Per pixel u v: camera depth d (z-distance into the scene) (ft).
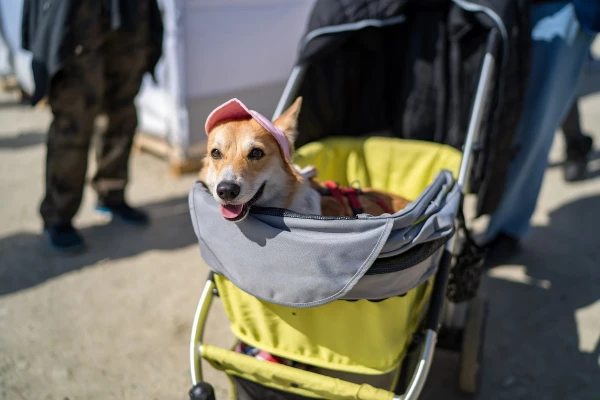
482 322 8.82
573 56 12.02
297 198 7.53
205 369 9.72
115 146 13.73
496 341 10.52
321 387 5.97
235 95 18.04
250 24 17.44
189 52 16.25
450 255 7.26
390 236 5.73
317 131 10.71
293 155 8.57
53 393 8.99
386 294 5.96
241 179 6.52
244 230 6.20
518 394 9.21
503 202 12.16
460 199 7.51
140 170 17.98
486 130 9.11
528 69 9.36
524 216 13.06
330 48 9.85
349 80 11.03
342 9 9.86
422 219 6.18
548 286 12.34
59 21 10.88
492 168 9.81
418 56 10.61
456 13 9.83
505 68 8.94
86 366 9.62
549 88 11.25
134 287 11.93
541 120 11.39
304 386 6.07
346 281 5.68
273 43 18.42
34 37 11.44
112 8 11.57
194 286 12.05
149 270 12.58
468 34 10.02
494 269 12.98
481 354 8.67
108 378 9.38
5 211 14.98
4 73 25.45
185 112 16.88
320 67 10.41
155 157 19.16
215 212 6.45
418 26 10.61
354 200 8.23
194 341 6.59
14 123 21.91
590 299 11.87
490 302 11.72
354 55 10.91
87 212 15.14
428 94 10.68
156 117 18.01
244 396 6.84
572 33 11.44
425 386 9.28
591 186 17.40
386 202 8.75
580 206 16.14
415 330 7.01
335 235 5.76
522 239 14.34
